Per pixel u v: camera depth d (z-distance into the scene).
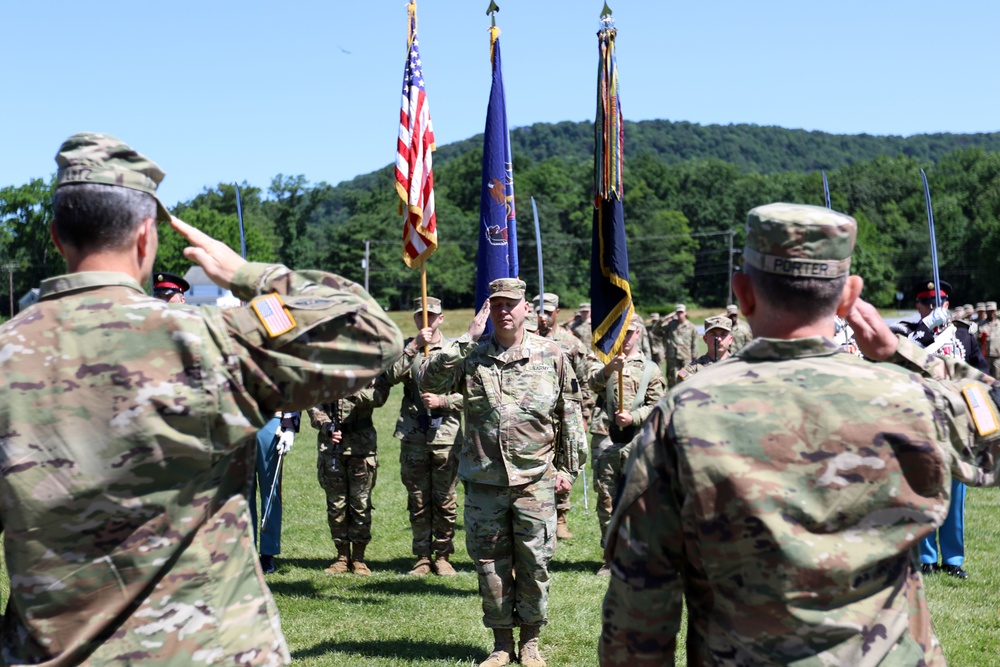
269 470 8.34
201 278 59.53
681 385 2.38
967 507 11.22
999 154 116.00
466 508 5.95
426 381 5.94
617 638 2.33
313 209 111.19
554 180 113.81
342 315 2.42
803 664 2.13
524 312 5.98
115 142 2.46
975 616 7.02
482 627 6.84
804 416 2.22
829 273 2.34
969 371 2.80
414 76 6.17
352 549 8.70
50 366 2.27
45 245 80.06
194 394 2.29
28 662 2.25
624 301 6.60
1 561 7.51
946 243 98.81
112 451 2.23
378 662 6.03
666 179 121.88
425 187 6.14
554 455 6.36
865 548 2.16
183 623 2.28
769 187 120.25
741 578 2.19
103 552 2.24
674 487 2.27
